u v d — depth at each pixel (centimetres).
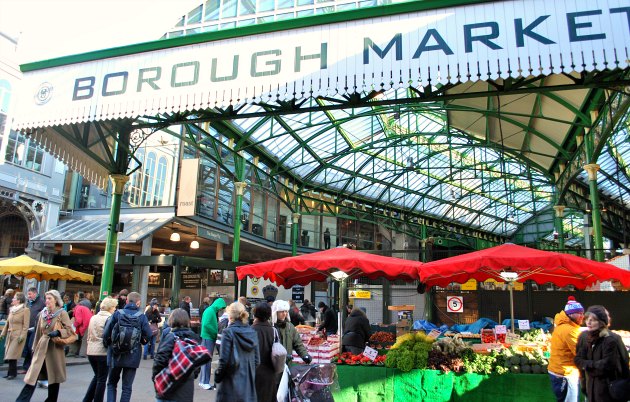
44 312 691
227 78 873
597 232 1485
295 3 1074
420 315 1795
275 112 975
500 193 3681
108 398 622
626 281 776
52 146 1037
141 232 1850
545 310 1432
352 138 2367
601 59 709
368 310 1842
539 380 707
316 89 820
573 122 1591
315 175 2606
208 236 2034
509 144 2295
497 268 793
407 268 848
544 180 2675
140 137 1199
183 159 2002
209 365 938
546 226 4222
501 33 755
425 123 2502
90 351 671
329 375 601
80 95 950
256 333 511
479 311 1495
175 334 511
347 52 819
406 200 3234
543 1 751
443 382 730
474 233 4162
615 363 462
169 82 904
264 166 2397
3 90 1897
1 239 2066
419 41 788
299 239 2811
